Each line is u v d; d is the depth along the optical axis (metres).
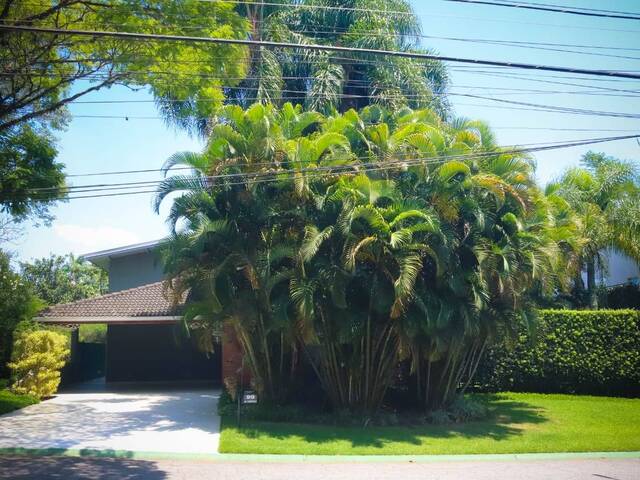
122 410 18.56
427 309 15.47
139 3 13.19
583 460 13.29
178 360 27.36
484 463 12.82
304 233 15.61
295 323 16.02
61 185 18.27
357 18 25.75
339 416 16.47
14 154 17.28
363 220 15.35
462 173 16.41
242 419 16.67
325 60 24.67
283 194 16.39
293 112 17.86
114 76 14.29
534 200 17.11
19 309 21.03
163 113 24.08
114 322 22.42
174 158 16.78
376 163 15.90
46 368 20.95
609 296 29.34
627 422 17.30
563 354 22.31
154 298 23.77
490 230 16.59
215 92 15.12
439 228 15.27
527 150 14.79
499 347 22.61
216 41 9.10
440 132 17.05
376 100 24.94
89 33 8.62
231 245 16.41
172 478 10.90
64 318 22.20
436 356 16.20
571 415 18.30
